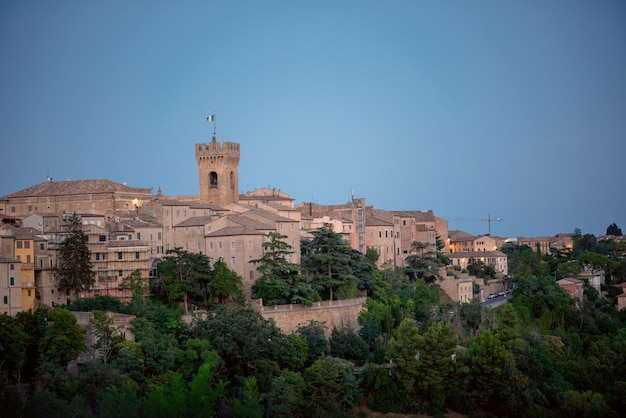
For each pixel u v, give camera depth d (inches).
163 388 6791.3
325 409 7864.2
